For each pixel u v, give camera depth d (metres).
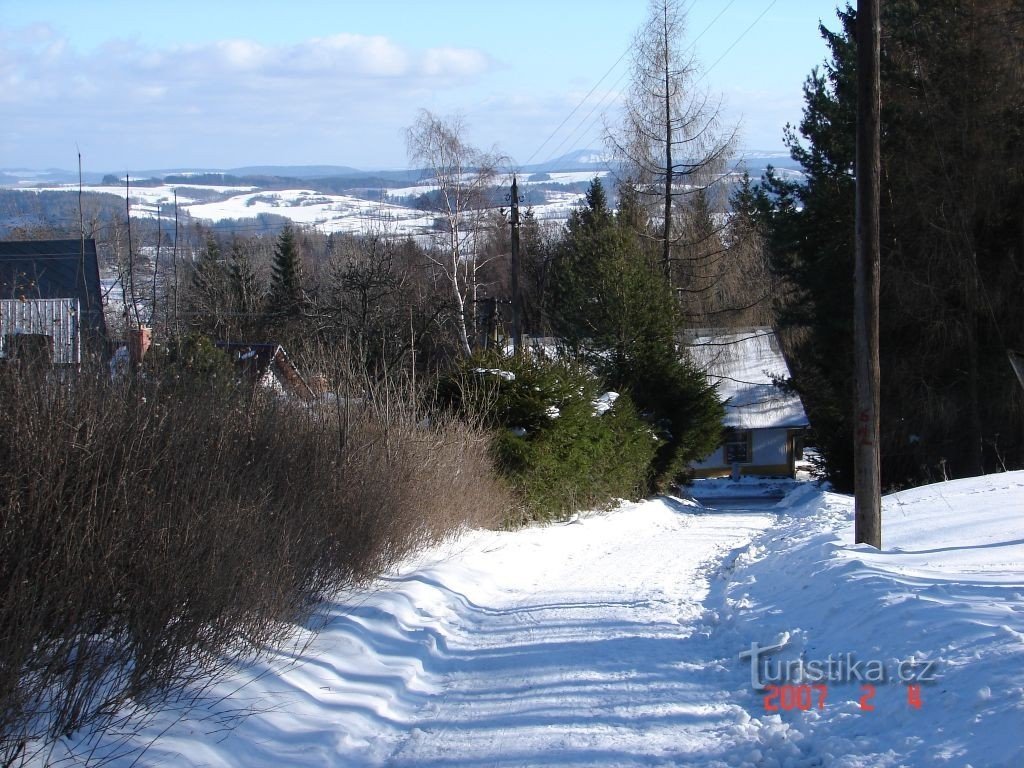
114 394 6.70
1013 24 25.41
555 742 5.83
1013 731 4.52
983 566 8.70
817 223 32.00
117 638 5.73
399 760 5.79
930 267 27.00
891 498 17.45
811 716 5.76
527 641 8.81
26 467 5.61
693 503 33.88
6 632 4.85
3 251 24.11
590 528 20.19
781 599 9.28
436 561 12.74
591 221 41.97
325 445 10.72
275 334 29.72
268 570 7.46
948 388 27.67
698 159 38.91
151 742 5.30
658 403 32.06
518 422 20.30
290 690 6.69
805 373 37.97
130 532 5.91
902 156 27.08
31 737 4.94
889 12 27.73
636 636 8.64
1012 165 25.50
